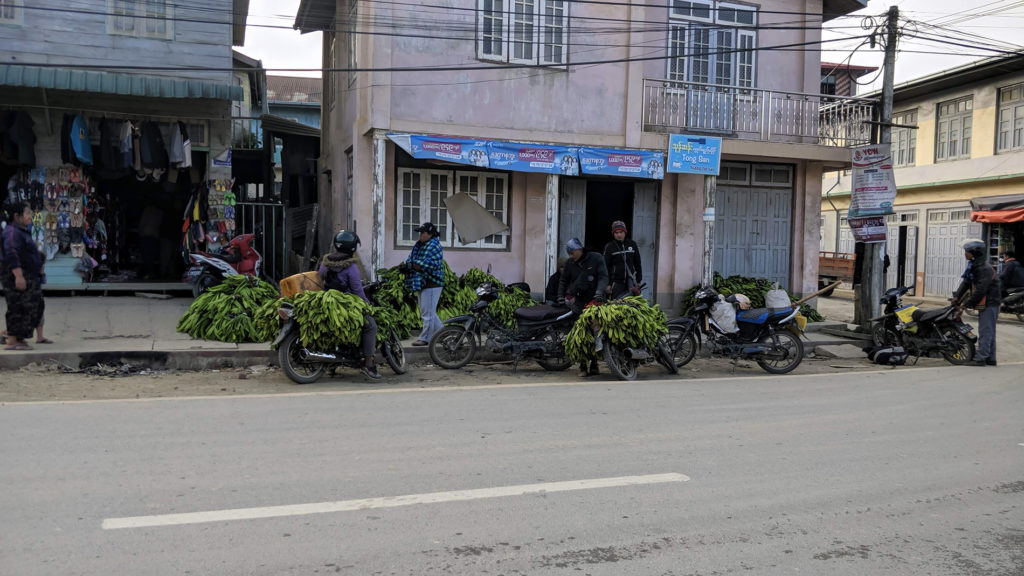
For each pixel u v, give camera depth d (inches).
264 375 358.6
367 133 501.7
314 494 184.1
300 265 638.5
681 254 588.7
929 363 476.7
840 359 485.7
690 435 254.2
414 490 189.5
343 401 295.3
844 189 1087.6
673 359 407.8
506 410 285.7
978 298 450.6
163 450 217.8
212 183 563.2
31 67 468.4
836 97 601.6
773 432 262.2
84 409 268.7
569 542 161.3
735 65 595.5
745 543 164.4
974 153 875.4
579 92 539.2
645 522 174.1
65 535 155.6
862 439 256.5
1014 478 217.6
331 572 142.9
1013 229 831.1
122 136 524.4
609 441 242.8
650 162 543.8
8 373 339.6
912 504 193.3
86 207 557.0
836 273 1016.9
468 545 157.6
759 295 575.8
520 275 550.6
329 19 697.0
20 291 356.2
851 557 159.6
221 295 406.6
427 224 412.8
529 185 547.5
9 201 522.6
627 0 547.5
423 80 502.6
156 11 530.9
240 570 142.3
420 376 370.0
